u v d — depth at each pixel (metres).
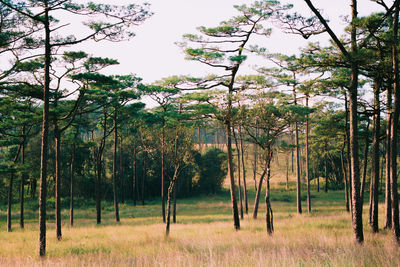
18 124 21.39
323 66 12.43
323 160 63.69
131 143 50.34
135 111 25.62
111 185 56.62
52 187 49.78
